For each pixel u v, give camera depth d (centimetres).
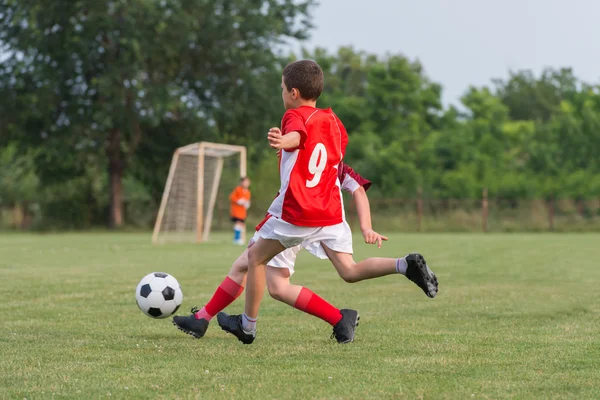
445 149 8244
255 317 862
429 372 705
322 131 795
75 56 5975
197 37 6316
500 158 8188
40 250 3166
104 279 1794
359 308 1256
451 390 627
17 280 1764
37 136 6488
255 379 672
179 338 928
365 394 611
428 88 9369
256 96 6519
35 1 5800
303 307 870
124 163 6612
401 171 7706
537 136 8688
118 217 6588
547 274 1983
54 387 641
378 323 1067
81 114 6200
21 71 6025
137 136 6359
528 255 2875
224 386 641
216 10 6512
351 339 868
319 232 809
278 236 798
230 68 6538
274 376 686
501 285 1675
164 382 661
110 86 5778
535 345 868
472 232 6388
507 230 6538
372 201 6738
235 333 870
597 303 1327
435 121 9519
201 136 6562
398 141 8381
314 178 792
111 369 723
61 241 4184
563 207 6681
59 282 1712
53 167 6644
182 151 4222
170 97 6000
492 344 874
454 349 838
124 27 5816
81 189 6769
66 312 1188
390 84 8794
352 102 8888
